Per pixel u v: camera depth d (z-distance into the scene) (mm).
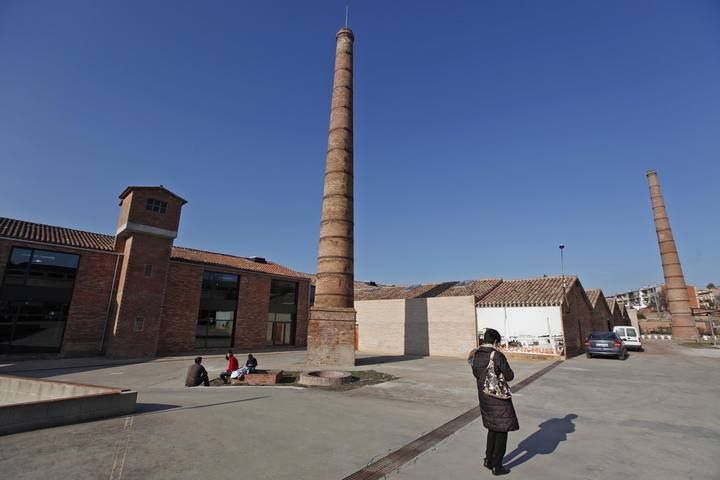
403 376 15141
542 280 27172
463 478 4879
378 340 30078
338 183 22344
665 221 49812
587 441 6461
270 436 6566
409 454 5738
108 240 27375
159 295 25328
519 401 9938
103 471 4910
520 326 23719
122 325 23391
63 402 7086
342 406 9211
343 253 21391
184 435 6527
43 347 22281
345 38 25484
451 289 29188
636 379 13922
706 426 7488
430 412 8570
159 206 25766
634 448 6105
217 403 9492
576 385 12531
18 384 10164
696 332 45969
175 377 16297
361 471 5086
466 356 25203
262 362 21953
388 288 34250
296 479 4805
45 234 24016
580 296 28688
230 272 31156
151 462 5266
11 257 21766
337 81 24609
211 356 25188
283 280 35344
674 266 48156
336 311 20047
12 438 6160
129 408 8109
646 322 61812
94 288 24312
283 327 34688
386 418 7973
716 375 15023
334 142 23219
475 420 7820
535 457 5668
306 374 13797
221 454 5641
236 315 31062
